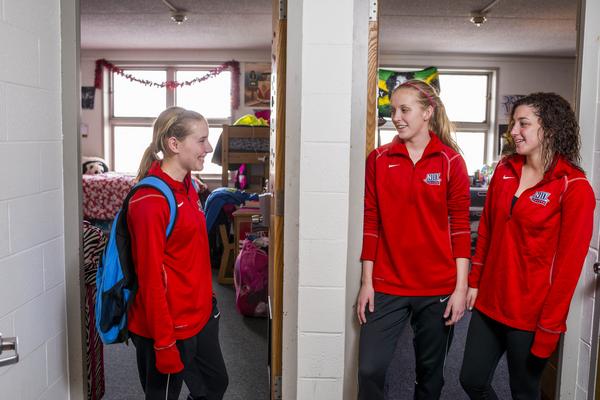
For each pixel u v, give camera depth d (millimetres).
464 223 1887
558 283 1666
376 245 1950
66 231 2076
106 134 7504
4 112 1657
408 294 1890
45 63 1906
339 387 2076
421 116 1857
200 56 7344
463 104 7367
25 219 1787
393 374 2885
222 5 5020
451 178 1858
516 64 7188
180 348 1750
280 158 2047
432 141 1866
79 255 2098
